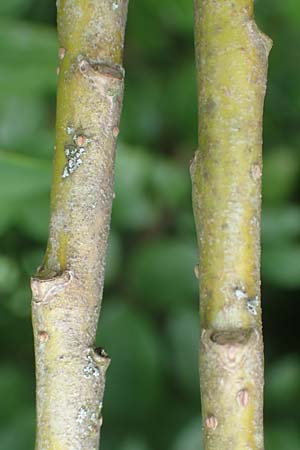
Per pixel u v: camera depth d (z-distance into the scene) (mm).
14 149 366
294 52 496
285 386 429
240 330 255
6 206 411
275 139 499
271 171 469
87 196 261
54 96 446
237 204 259
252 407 254
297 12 485
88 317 260
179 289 444
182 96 490
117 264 445
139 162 448
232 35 262
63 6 264
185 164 481
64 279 258
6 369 426
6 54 366
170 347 438
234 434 253
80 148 261
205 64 262
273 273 442
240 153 260
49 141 370
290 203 473
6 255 449
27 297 452
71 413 259
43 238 430
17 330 448
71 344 259
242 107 261
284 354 453
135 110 488
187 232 455
